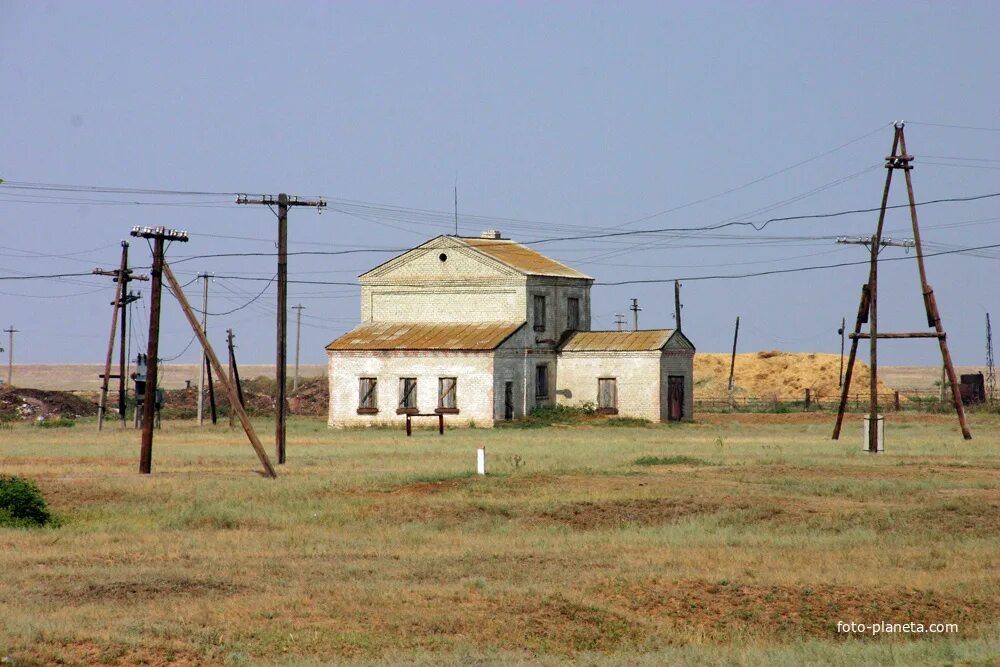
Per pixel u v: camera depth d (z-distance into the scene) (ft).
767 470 350.43
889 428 583.58
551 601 187.21
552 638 174.70
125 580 197.26
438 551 232.73
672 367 648.79
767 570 212.64
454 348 615.98
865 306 481.05
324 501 294.87
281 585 197.77
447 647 167.84
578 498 293.02
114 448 469.57
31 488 276.21
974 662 154.61
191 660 158.10
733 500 288.30
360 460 400.47
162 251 361.10
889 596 196.44
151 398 358.64
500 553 230.27
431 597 188.85
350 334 655.35
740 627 184.34
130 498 302.04
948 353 481.87
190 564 217.15
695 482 321.73
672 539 246.88
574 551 232.73
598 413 643.45
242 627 172.35
